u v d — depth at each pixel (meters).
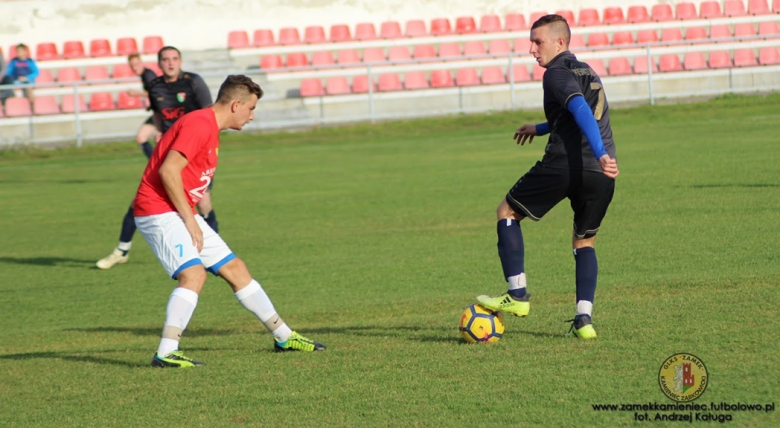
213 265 15.41
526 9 94.12
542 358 13.77
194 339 18.03
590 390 12.03
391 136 72.06
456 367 13.62
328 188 44.25
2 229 36.81
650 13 96.12
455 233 30.14
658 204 32.31
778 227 26.16
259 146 69.44
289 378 13.66
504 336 15.59
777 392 11.46
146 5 87.19
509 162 51.19
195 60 85.06
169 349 14.91
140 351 16.77
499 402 11.80
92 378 14.60
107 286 25.28
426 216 34.12
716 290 18.50
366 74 83.50
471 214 34.03
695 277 20.09
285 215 36.44
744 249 23.28
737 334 14.27
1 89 70.62
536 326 16.33
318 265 26.06
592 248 15.43
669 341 14.17
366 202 38.78
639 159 46.91
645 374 12.55
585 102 14.05
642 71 85.56
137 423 11.90
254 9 89.12
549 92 14.50
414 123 76.62
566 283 21.28
